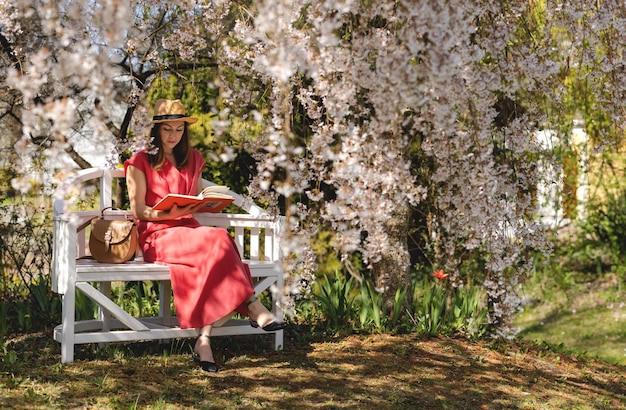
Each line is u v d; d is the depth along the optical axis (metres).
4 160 5.78
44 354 4.30
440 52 2.59
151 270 4.17
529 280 8.77
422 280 7.34
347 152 2.99
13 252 5.62
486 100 3.31
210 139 5.98
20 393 3.53
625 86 3.58
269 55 3.08
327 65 2.93
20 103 5.07
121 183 6.26
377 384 4.15
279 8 2.80
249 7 3.71
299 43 2.96
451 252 4.07
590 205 9.54
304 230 3.91
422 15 2.57
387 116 2.84
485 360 4.91
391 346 4.90
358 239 3.18
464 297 5.59
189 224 4.50
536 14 3.79
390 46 2.83
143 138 3.69
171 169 4.45
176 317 4.77
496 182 3.33
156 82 5.78
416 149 5.57
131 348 4.52
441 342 5.16
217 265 4.13
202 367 4.07
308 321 5.42
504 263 3.64
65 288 4.01
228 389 3.84
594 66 3.72
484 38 3.34
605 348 6.89
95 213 4.55
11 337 4.76
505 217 3.73
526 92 3.82
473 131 3.36
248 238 6.30
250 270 4.46
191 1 3.65
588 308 8.12
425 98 2.81
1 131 5.96
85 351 4.32
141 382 3.83
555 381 4.75
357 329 5.21
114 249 4.20
